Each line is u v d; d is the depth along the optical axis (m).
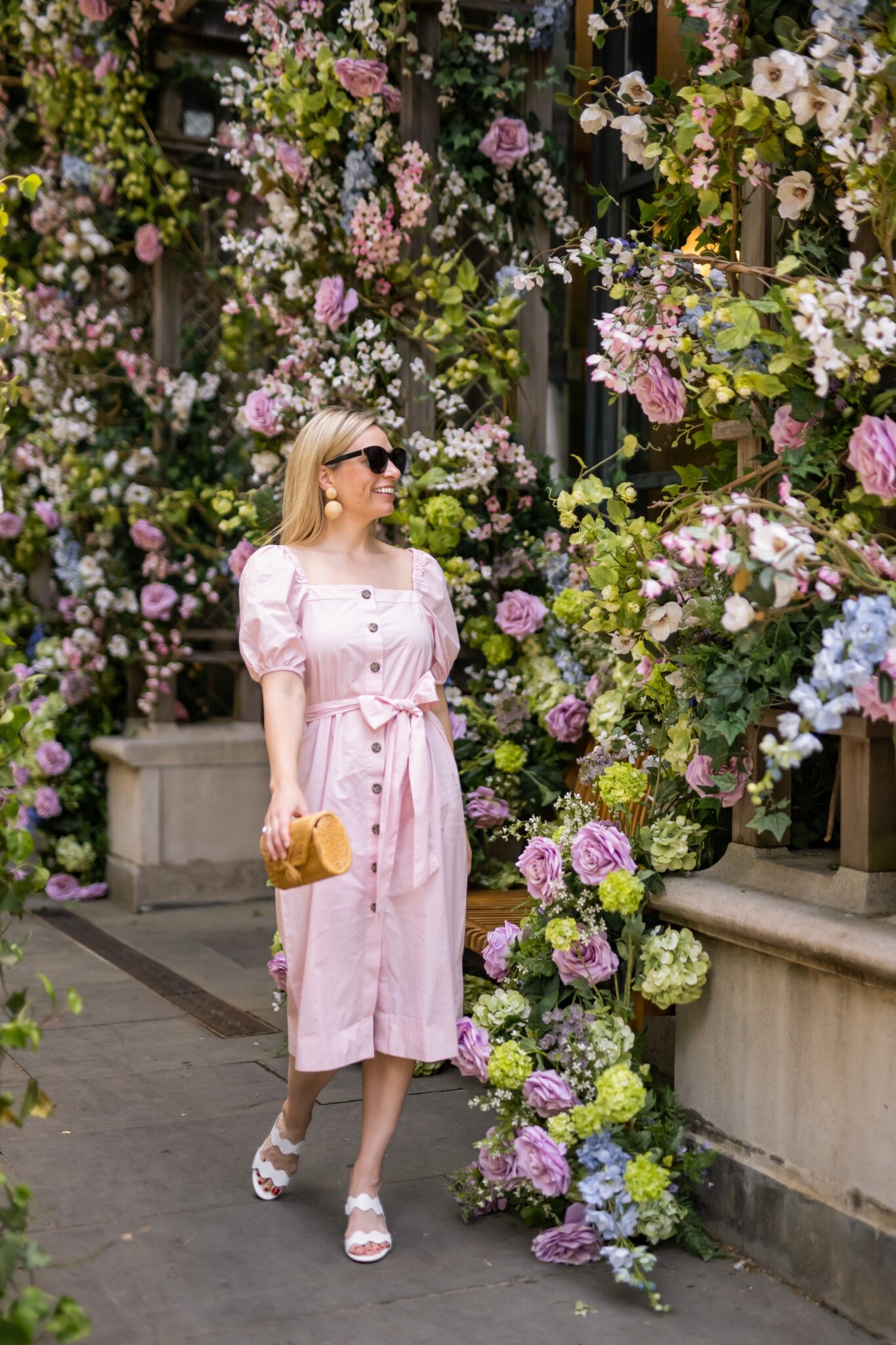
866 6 2.42
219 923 5.87
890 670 2.16
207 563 6.32
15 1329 1.94
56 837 6.51
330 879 2.72
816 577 2.41
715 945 2.87
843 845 2.61
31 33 6.04
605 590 2.94
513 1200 3.04
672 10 2.96
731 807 3.06
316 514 2.91
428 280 4.44
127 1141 3.37
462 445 4.42
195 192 6.19
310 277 4.78
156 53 5.89
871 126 2.46
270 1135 3.05
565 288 5.04
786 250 2.77
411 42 4.50
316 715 2.79
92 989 4.82
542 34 4.70
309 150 4.58
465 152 4.63
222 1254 2.75
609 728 3.57
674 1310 2.55
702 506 2.62
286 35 4.58
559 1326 2.48
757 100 2.61
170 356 6.15
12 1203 2.12
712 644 2.92
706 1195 2.88
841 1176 2.53
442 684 3.02
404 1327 2.47
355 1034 2.74
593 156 4.88
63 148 6.30
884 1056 2.43
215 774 6.27
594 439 4.92
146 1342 2.39
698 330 2.83
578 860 2.95
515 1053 2.88
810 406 2.54
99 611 6.21
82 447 6.29
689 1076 2.95
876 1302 2.45
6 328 2.61
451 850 2.84
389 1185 3.14
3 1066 3.95
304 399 4.66
